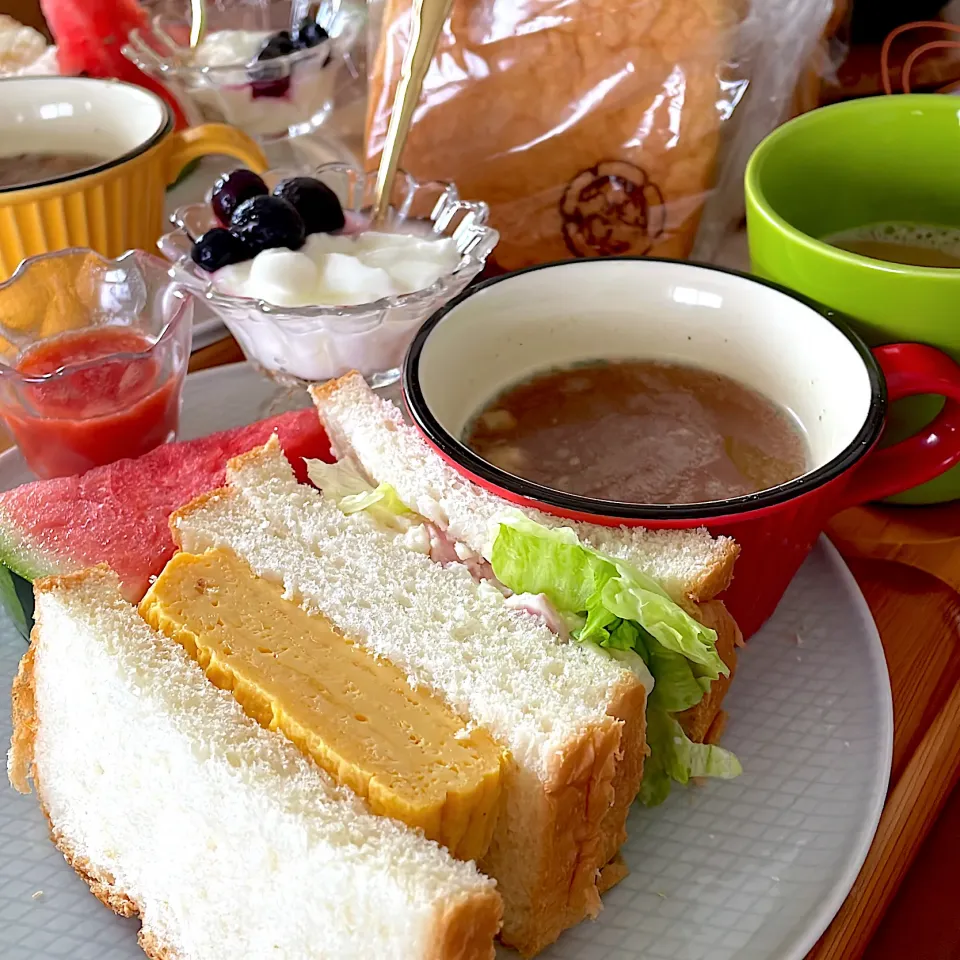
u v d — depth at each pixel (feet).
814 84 1.34
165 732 0.83
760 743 0.92
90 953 0.82
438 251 1.19
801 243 1.01
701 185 1.27
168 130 1.33
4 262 1.30
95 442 1.11
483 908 0.73
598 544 0.90
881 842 0.87
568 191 1.30
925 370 0.97
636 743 0.84
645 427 1.01
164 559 0.99
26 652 0.97
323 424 1.06
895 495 1.11
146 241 1.37
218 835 0.80
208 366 1.32
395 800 0.78
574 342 1.08
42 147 1.42
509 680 0.85
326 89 1.54
